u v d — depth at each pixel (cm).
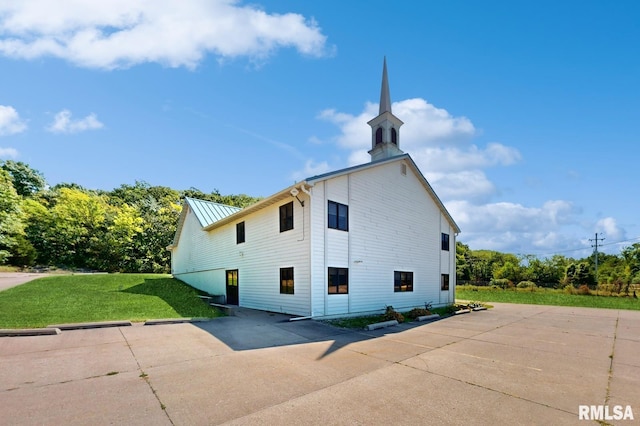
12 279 1806
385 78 1717
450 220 1927
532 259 4250
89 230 3475
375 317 1179
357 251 1259
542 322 1167
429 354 665
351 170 1250
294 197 1194
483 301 2128
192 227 2156
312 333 863
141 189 5538
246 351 656
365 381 487
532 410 389
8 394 406
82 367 520
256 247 1411
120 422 338
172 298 1312
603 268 3856
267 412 370
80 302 1071
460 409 389
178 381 470
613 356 664
